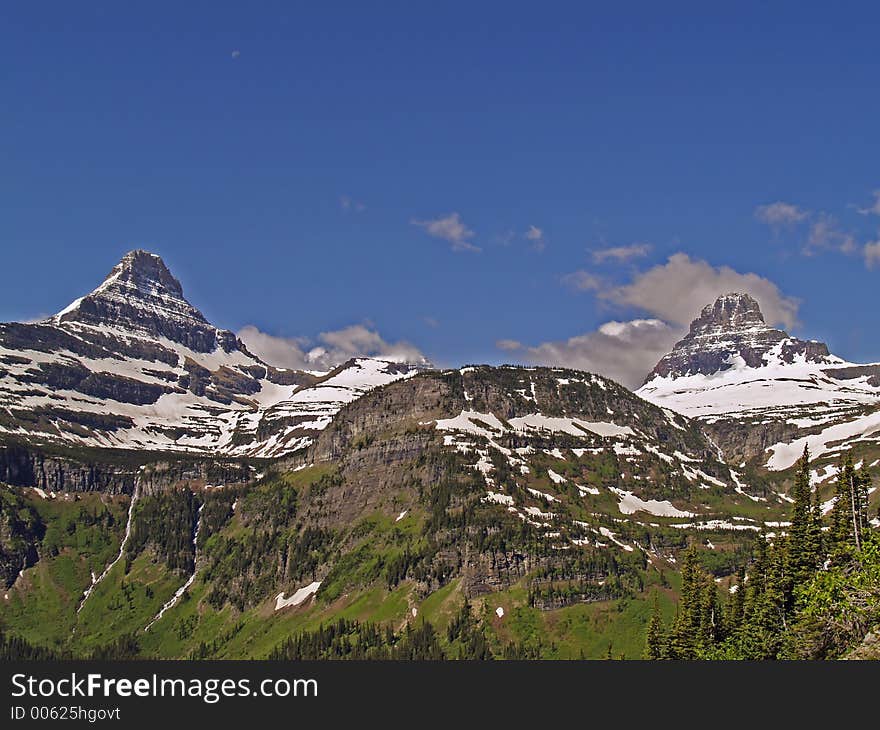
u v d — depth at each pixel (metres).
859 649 155.75
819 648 180.88
